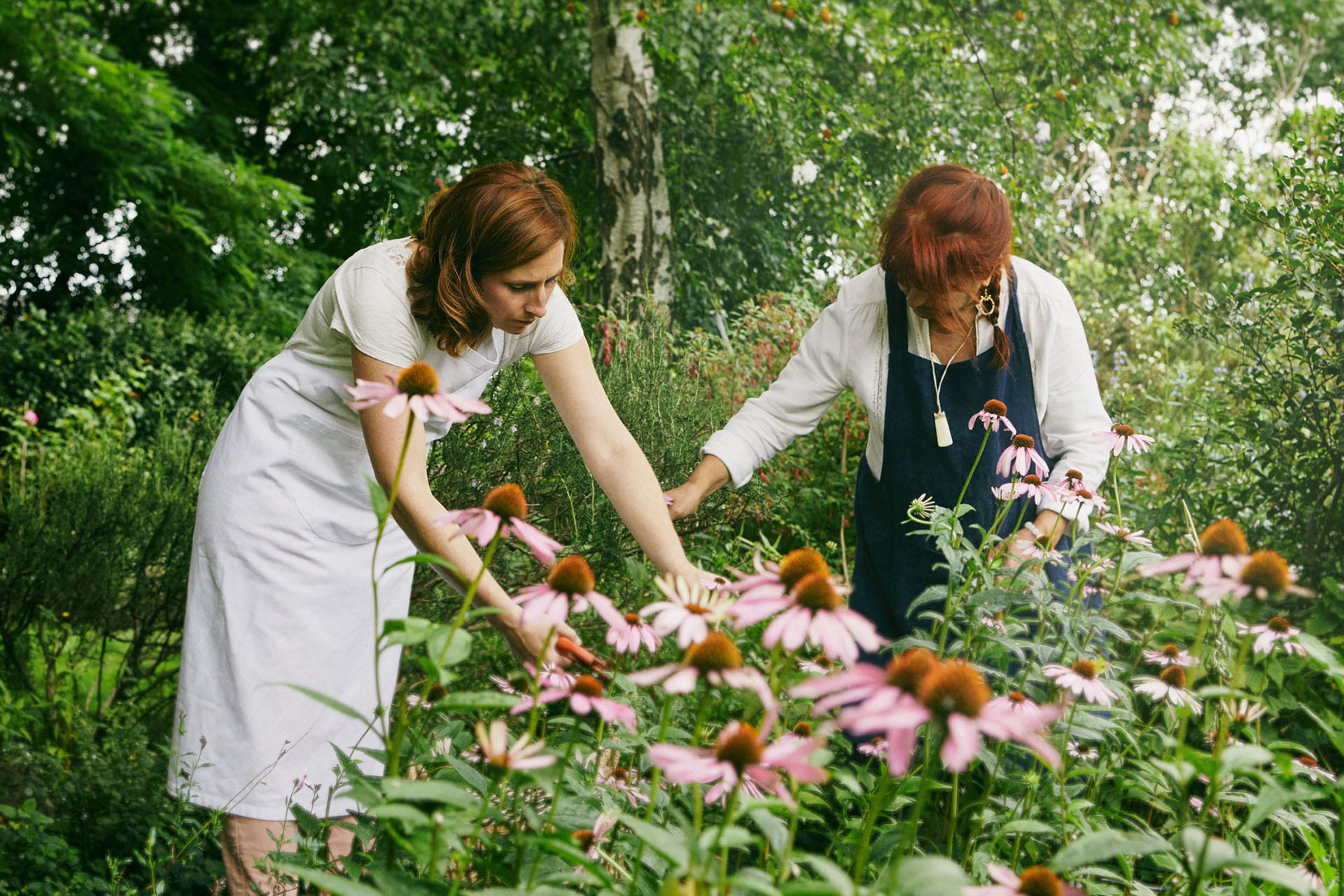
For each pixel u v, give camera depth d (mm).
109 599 3385
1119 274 7559
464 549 1667
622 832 1375
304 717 2000
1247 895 1323
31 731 3242
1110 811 1664
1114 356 5191
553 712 1949
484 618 2854
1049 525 2078
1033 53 6945
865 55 6836
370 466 2053
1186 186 8555
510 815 1368
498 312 1816
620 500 2010
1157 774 1595
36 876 2176
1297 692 2389
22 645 3582
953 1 6938
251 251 11633
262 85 12938
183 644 2016
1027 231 6344
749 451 2316
